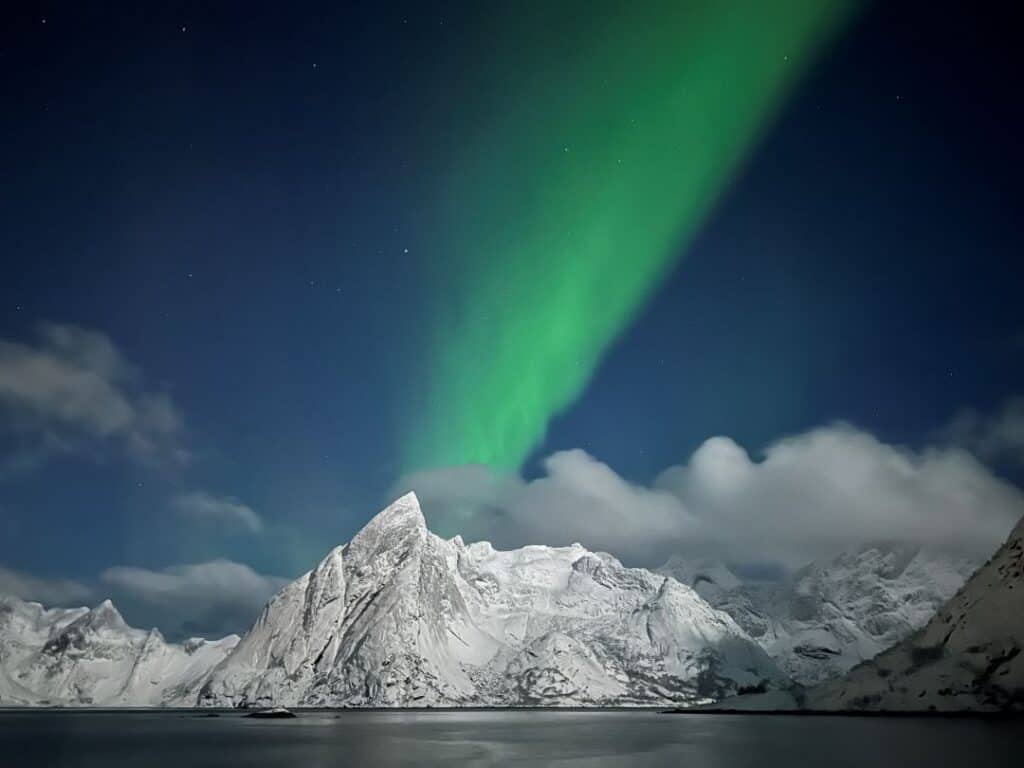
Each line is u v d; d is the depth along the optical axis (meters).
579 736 198.12
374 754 155.38
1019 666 188.38
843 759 122.44
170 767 137.50
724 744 160.12
